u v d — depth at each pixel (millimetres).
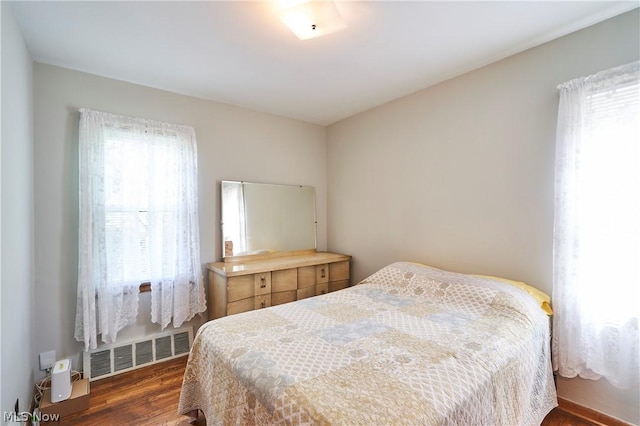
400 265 2689
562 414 1874
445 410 1033
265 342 1505
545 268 2035
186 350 2729
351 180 3516
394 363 1296
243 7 1612
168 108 2711
